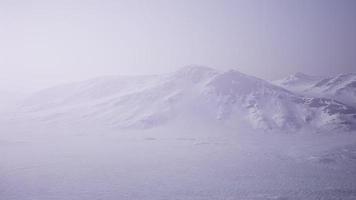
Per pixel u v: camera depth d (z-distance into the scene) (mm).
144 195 27375
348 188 29016
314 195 26922
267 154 47438
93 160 43219
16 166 39062
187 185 30641
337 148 50344
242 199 26000
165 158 44688
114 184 31031
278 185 30328
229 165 40000
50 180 32562
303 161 41812
